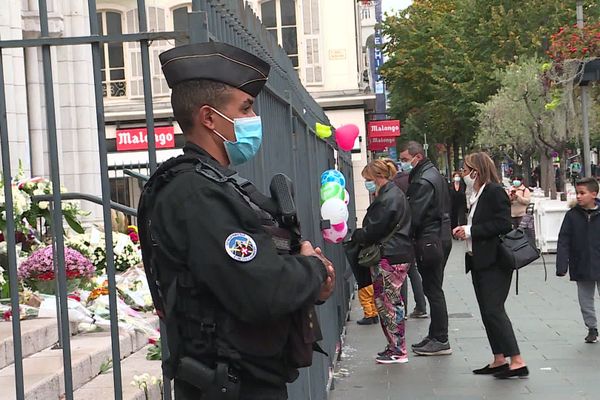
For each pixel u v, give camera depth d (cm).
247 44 559
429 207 1052
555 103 2388
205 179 317
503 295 919
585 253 1074
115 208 682
